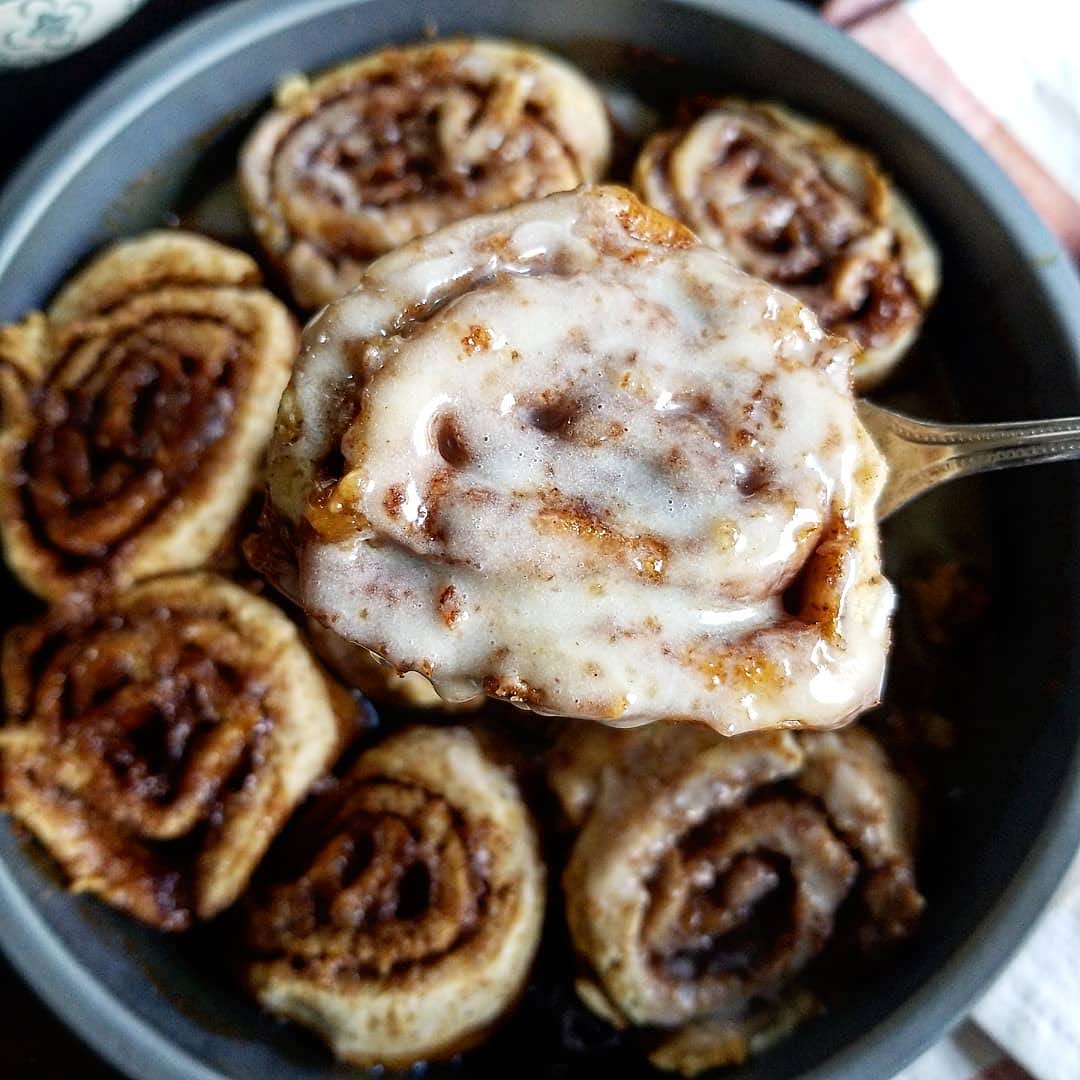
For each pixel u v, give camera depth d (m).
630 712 0.17
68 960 0.23
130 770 0.26
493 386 0.18
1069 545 0.24
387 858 0.25
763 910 0.25
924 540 0.27
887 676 0.27
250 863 0.25
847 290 0.27
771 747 0.25
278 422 0.18
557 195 0.19
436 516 0.17
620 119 0.30
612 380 0.18
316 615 0.18
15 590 0.27
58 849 0.25
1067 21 0.28
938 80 0.28
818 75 0.26
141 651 0.26
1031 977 0.25
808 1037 0.24
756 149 0.28
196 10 0.30
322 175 0.28
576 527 0.17
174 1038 0.24
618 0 0.26
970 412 0.28
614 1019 0.25
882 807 0.25
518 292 0.18
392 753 0.26
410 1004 0.24
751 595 0.18
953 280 0.27
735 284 0.19
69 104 0.30
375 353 0.18
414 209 0.28
